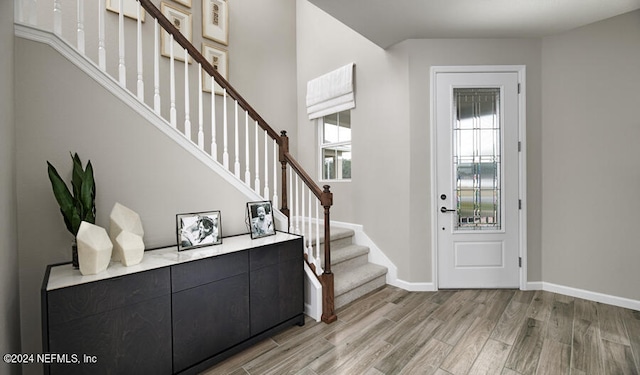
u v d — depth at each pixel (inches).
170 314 58.6
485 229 110.8
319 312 88.3
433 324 85.0
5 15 46.1
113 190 65.0
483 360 67.9
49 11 85.2
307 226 144.3
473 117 111.1
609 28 95.2
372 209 126.4
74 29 89.5
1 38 43.6
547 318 87.4
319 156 157.9
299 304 85.5
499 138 110.0
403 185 113.9
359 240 131.3
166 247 71.8
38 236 56.5
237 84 136.6
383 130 121.2
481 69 108.3
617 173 94.9
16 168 53.6
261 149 147.6
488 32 103.0
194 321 62.3
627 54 92.6
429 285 111.1
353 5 85.6
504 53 108.3
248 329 72.4
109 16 96.0
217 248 71.9
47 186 57.2
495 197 110.8
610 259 96.4
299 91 165.2
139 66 70.2
